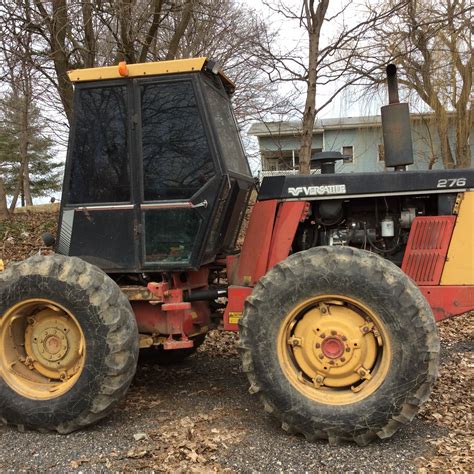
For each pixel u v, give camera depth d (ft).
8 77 28.17
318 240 12.89
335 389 10.89
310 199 12.25
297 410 10.49
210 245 12.76
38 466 9.87
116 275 13.24
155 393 13.92
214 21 30.73
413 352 10.10
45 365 12.01
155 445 10.58
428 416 11.73
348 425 10.23
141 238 12.47
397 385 10.14
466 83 51.88
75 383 11.32
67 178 12.80
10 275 11.75
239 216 14.52
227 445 10.44
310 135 26.40
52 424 11.32
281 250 12.26
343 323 10.73
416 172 11.88
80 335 11.78
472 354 16.96
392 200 12.40
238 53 32.32
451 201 11.83
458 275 11.68
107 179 12.64
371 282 10.32
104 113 12.60
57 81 30.37
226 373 15.66
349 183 12.07
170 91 12.30
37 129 40.24
